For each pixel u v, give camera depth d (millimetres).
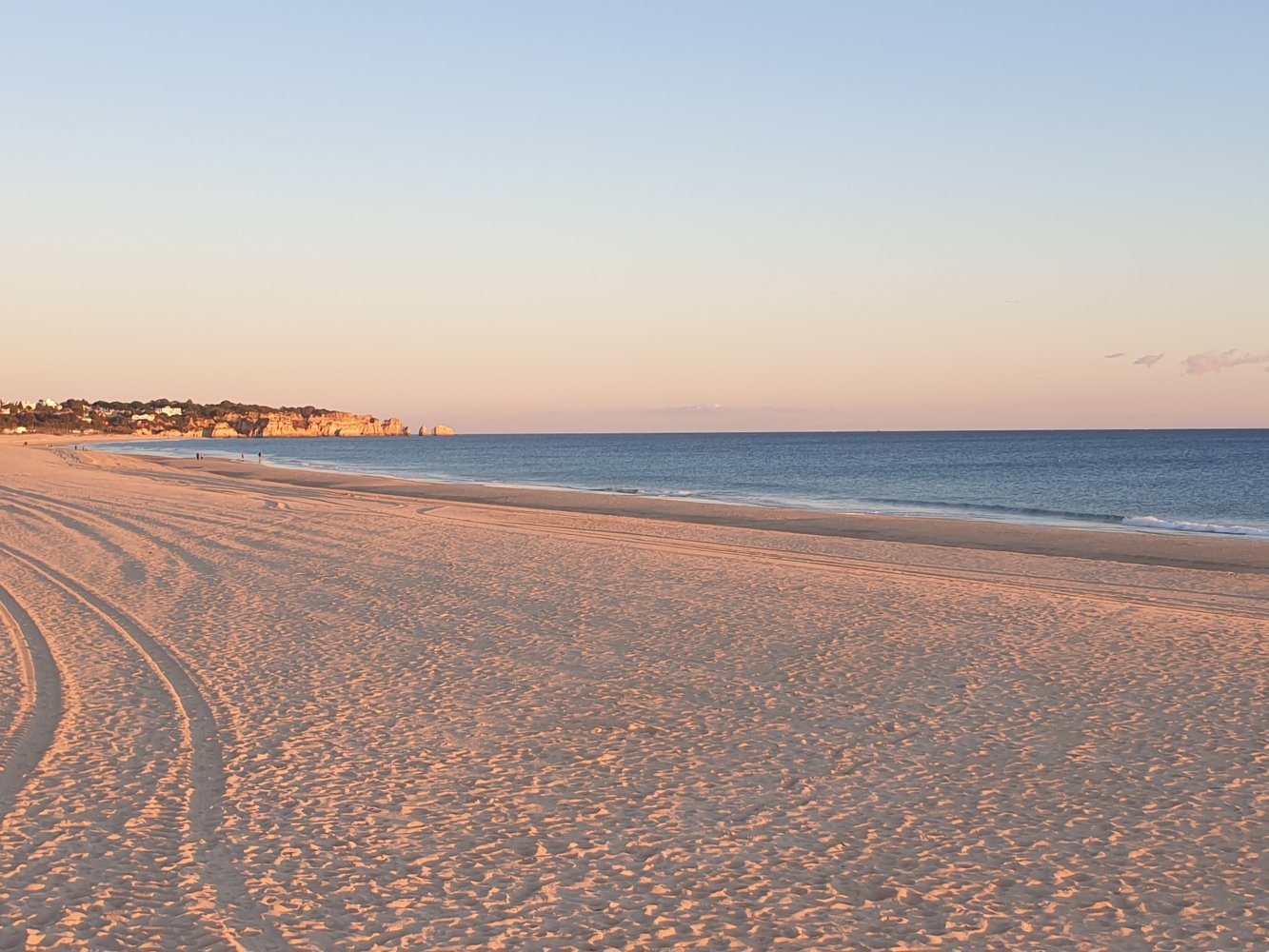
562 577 15867
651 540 22391
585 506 35969
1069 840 5738
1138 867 5359
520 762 7152
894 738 7691
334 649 10703
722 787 6633
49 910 4816
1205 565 20078
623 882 5211
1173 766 6973
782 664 10047
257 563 17453
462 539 21453
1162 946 4508
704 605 13312
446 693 8977
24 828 5848
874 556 19875
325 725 7996
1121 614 12836
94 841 5680
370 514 27891
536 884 5172
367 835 5820
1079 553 21906
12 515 26266
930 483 57500
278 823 6000
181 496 34094
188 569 16625
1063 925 4711
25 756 7172
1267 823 5930
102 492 35406
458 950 4480
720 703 8680
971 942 4551
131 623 12070
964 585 15305
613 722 8125
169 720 8109
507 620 12336
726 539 23000
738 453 123562
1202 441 160375
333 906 4906
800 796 6473
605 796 6477
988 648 10766
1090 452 112188
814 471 73688
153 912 4816
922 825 5965
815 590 14602
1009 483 57219
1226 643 11070
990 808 6234
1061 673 9672
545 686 9219
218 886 5121
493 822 6039
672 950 4484
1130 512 37125
